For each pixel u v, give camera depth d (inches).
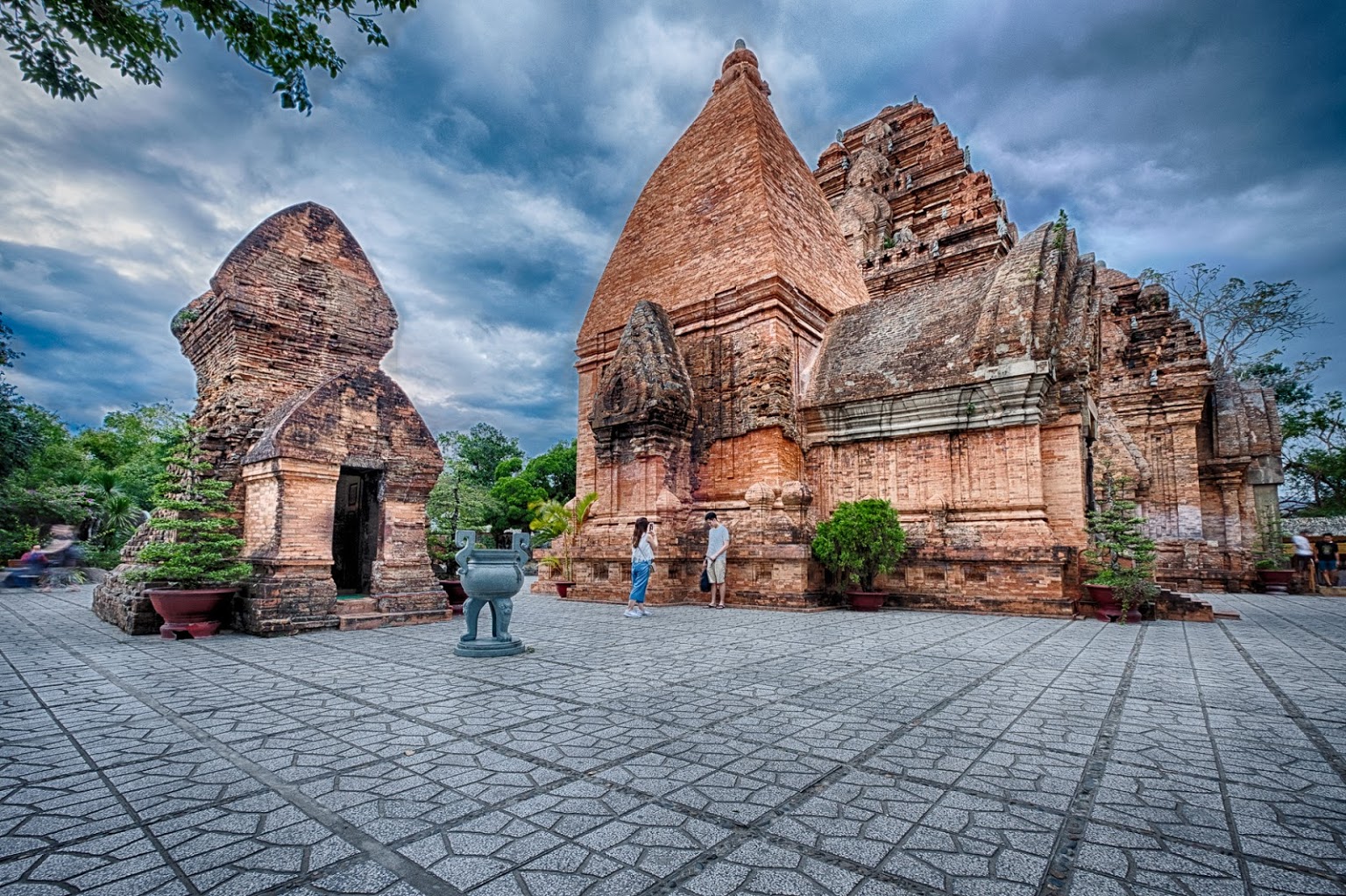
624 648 335.0
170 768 155.7
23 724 193.5
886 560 538.6
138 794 139.3
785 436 644.7
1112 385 1000.2
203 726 191.2
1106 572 476.1
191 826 123.6
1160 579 876.0
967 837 119.7
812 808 132.3
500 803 134.3
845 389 655.1
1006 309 561.6
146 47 222.5
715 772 152.9
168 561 388.5
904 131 1290.6
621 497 669.3
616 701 221.0
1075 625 438.6
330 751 167.5
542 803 134.3
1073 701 222.4
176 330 547.5
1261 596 776.3
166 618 382.9
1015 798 138.3
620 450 676.7
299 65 237.1
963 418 573.3
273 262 506.6
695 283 747.4
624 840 117.8
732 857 111.4
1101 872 107.2
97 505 1246.3
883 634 389.4
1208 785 146.3
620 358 682.8
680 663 292.2
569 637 377.7
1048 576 502.0
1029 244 608.7
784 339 670.5
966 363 580.1
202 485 407.2
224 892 99.7
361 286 558.6
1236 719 199.8
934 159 1198.3
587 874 105.4
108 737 180.9
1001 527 536.4
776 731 185.3
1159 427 960.9
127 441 1587.1
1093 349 631.2
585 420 842.2
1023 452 541.3
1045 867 108.7
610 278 872.3
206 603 385.4
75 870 106.6
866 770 154.7
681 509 654.5
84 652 328.2
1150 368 977.5
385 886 101.7
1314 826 125.4
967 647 338.6
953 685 246.7
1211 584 858.1
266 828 122.7
